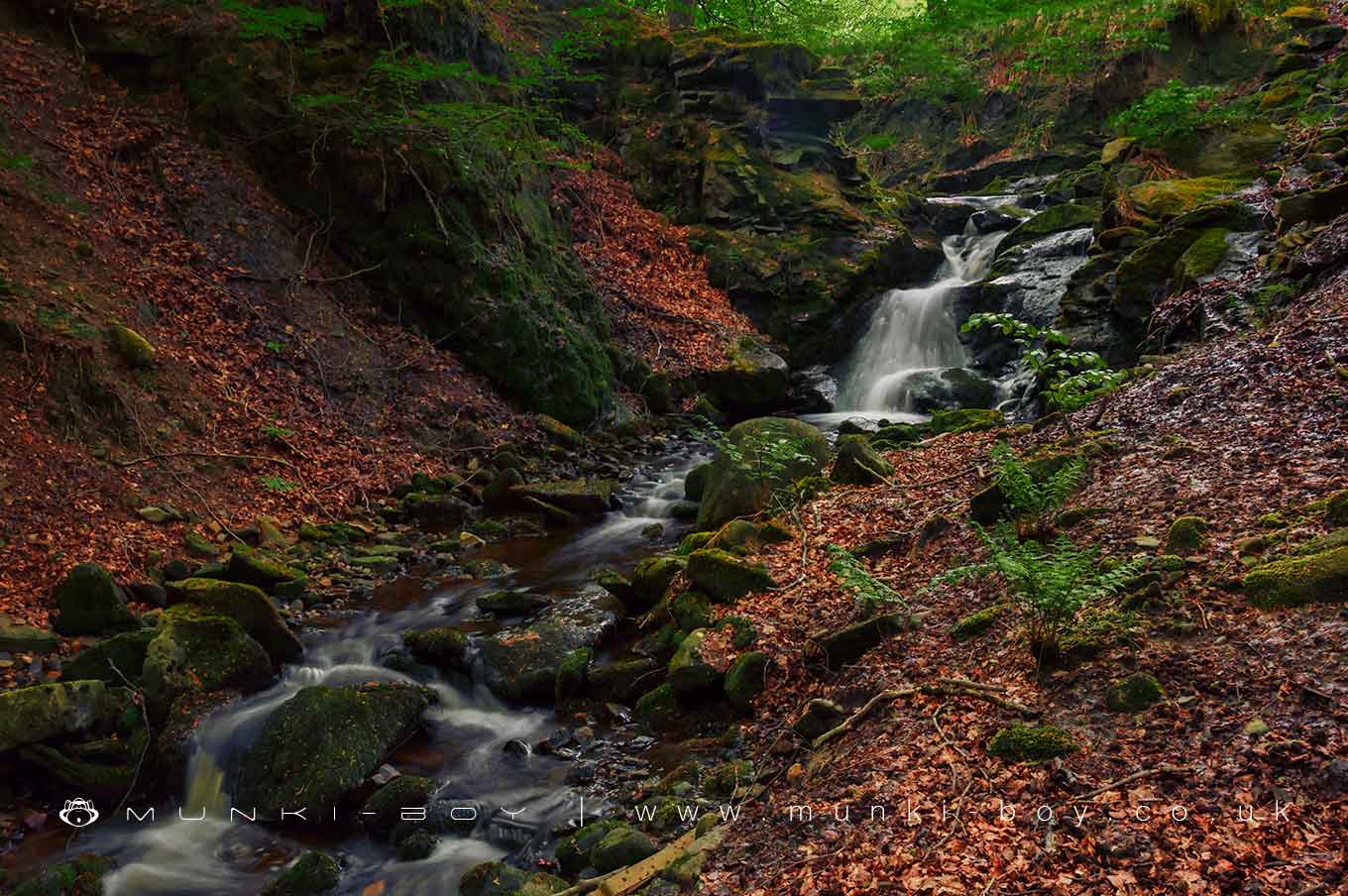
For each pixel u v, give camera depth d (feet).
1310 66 62.13
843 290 59.62
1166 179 50.16
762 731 18.25
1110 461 22.84
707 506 29.86
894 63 92.79
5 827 17.38
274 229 41.52
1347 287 27.78
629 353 51.75
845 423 43.47
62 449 28.81
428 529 34.50
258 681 21.68
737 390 53.88
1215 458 20.79
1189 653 14.42
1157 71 75.25
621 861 15.07
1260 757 11.94
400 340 42.73
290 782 18.15
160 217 38.42
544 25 65.62
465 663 22.79
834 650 18.90
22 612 23.31
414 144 43.37
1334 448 19.20
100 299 33.58
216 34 42.88
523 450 42.14
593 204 60.23
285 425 36.01
